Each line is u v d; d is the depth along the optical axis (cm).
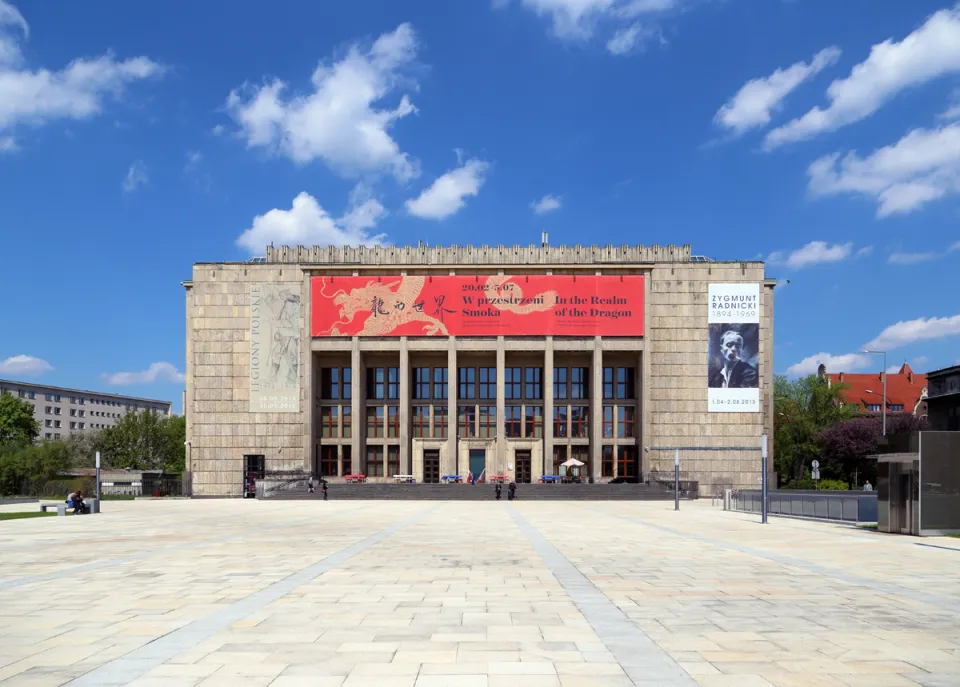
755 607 1132
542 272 6888
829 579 1432
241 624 1008
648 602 1173
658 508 4581
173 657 837
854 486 7325
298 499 5925
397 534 2509
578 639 919
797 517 3512
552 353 6806
